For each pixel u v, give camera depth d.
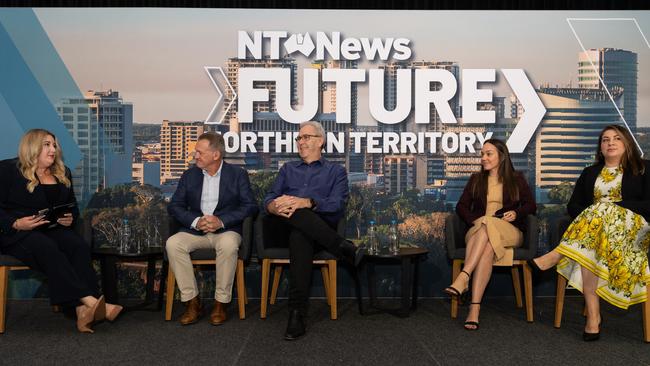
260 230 3.66
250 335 3.26
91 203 4.26
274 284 4.10
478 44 4.29
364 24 4.27
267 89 4.28
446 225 3.80
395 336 3.25
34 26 4.24
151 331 3.34
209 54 4.29
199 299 3.72
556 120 4.30
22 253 3.31
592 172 3.65
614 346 3.08
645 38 4.32
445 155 4.30
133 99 4.28
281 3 4.28
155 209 4.29
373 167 4.29
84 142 4.26
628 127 4.32
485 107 4.29
